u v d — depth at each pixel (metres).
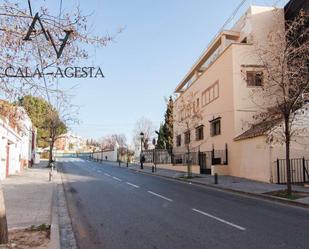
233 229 9.88
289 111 17.17
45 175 32.06
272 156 23.02
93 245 8.41
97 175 33.66
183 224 10.63
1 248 7.48
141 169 43.25
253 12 30.56
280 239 8.68
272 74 20.62
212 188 21.98
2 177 26.72
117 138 109.75
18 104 10.39
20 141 35.50
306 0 27.84
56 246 7.79
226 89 31.00
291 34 21.94
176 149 48.81
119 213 12.74
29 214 12.24
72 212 13.19
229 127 30.27
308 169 23.06
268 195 16.89
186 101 40.72
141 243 8.47
